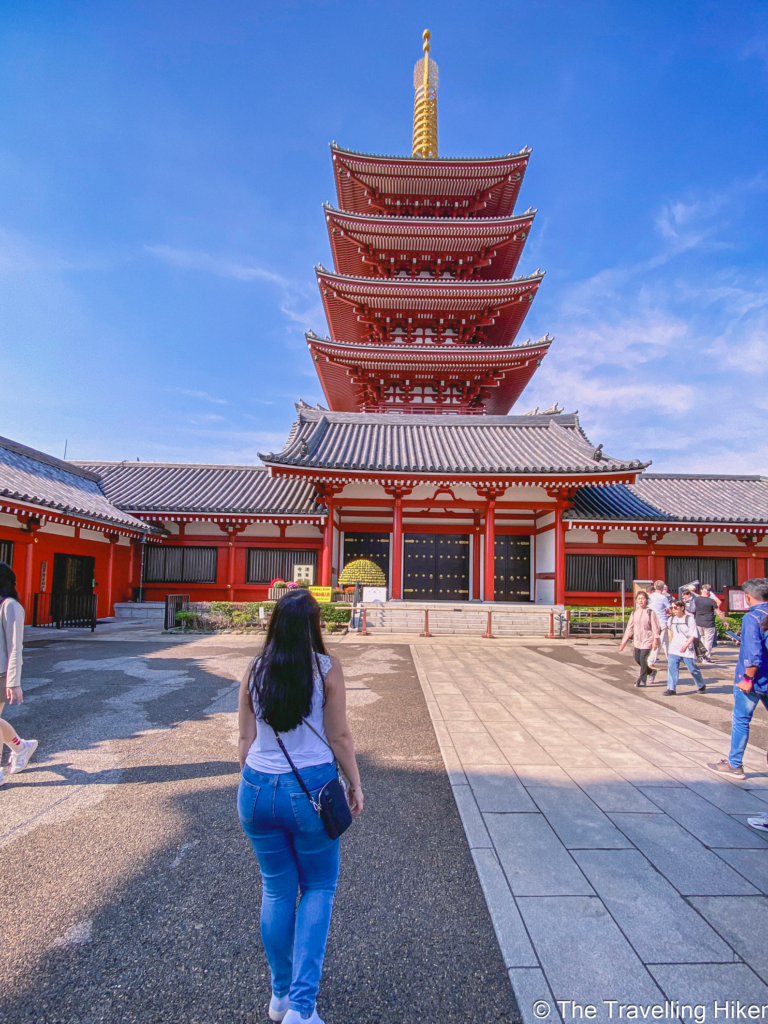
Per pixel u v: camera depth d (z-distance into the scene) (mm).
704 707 8102
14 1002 2500
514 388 30406
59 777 5168
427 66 35469
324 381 30688
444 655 13039
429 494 22344
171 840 3990
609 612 18328
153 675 10008
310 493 24000
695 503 22953
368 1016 2451
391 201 29453
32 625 16969
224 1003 2520
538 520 23125
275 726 2344
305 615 2480
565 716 7426
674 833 4129
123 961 2770
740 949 2871
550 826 4215
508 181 28469
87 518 17453
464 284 26188
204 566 22781
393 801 4742
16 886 3391
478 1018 2449
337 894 3371
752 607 5207
